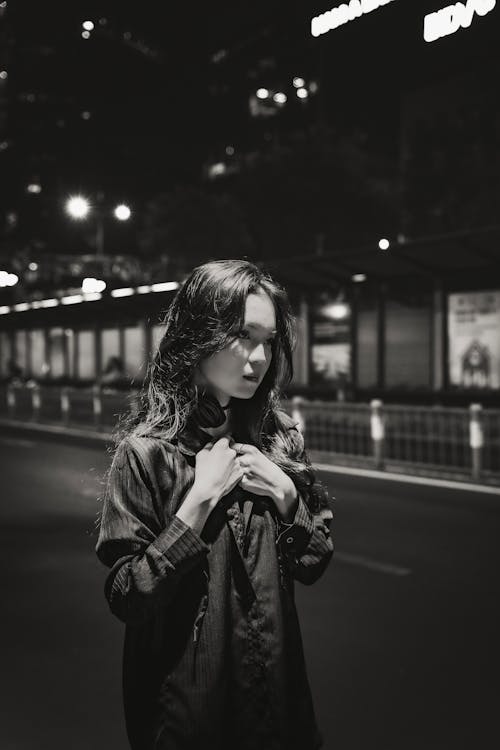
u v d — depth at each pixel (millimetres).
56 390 23891
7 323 39562
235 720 1586
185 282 1708
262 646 1605
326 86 43375
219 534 1632
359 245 31047
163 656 1597
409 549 7570
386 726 3887
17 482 12383
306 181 30875
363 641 5117
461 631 5273
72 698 4336
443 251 18734
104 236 50969
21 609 5941
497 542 7797
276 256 32156
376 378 22922
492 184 28703
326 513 1823
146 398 1738
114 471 1668
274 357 1771
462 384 20531
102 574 6922
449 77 31609
